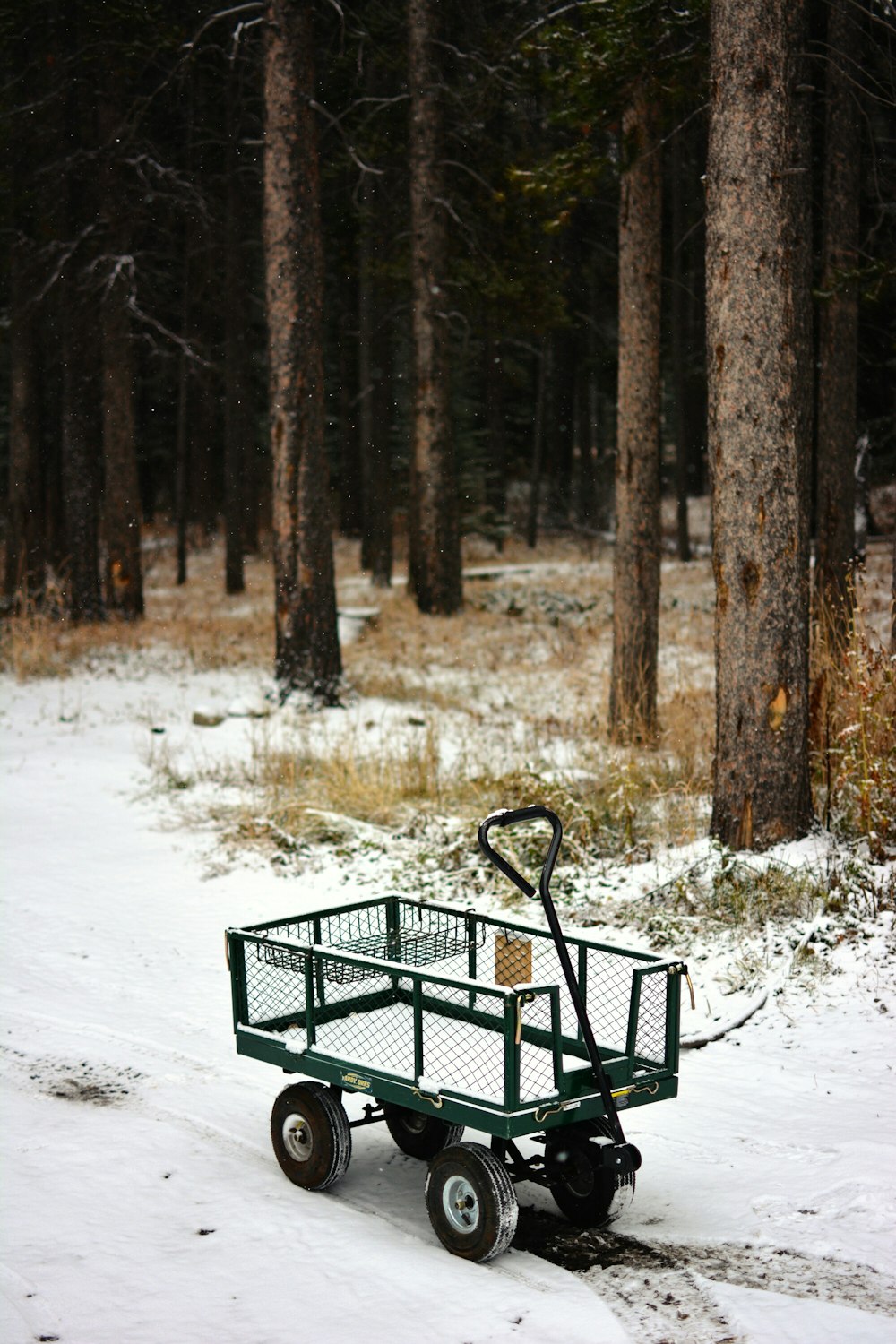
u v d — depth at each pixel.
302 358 18.08
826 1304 4.61
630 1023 5.31
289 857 11.51
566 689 19.05
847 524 16.03
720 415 9.66
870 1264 4.89
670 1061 5.45
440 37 23.89
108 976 8.89
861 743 9.65
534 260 24.62
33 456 26.11
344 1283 4.81
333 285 37.00
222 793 13.80
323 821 12.22
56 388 30.75
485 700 18.39
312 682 18.17
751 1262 4.96
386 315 32.72
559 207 14.77
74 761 15.42
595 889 9.80
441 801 12.58
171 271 33.06
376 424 32.03
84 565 25.58
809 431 13.11
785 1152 5.99
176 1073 7.16
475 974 6.16
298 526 18.17
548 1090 5.10
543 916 9.39
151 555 40.28
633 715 14.80
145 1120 6.49
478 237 24.44
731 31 9.47
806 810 9.77
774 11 9.41
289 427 18.09
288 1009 6.19
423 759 13.79
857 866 8.97
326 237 26.23
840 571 16.02
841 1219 5.25
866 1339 4.36
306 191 18.06
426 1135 6.03
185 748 15.94
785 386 9.53
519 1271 4.90
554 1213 5.46
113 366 25.28
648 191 14.75
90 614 25.48
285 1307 4.63
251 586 33.28
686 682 17.81
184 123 28.95
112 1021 7.99
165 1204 5.53
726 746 9.83
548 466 42.09
